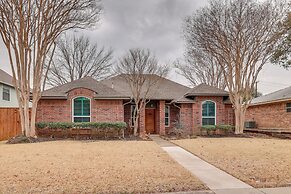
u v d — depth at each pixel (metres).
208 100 24.73
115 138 20.67
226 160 11.47
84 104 22.12
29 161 11.01
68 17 18.47
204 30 22.77
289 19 21.78
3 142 18.41
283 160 11.18
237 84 23.33
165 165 10.38
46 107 21.89
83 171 9.23
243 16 21.97
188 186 7.52
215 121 24.62
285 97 23.19
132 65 25.62
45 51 18.97
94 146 15.97
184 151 14.43
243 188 7.38
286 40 23.88
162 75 28.05
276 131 23.67
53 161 11.02
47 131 21.09
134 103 25.36
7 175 8.67
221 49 23.12
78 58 42.16
